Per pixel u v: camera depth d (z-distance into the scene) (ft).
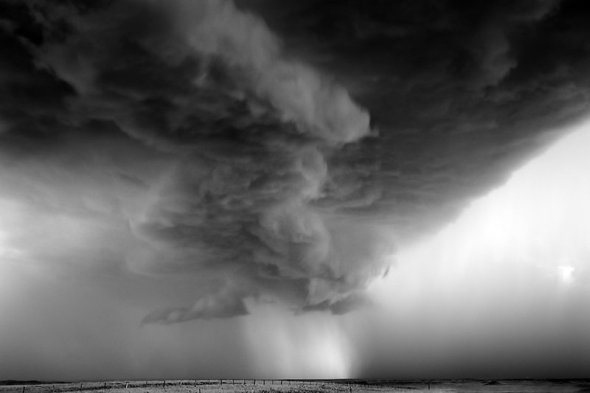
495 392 211.61
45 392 176.04
